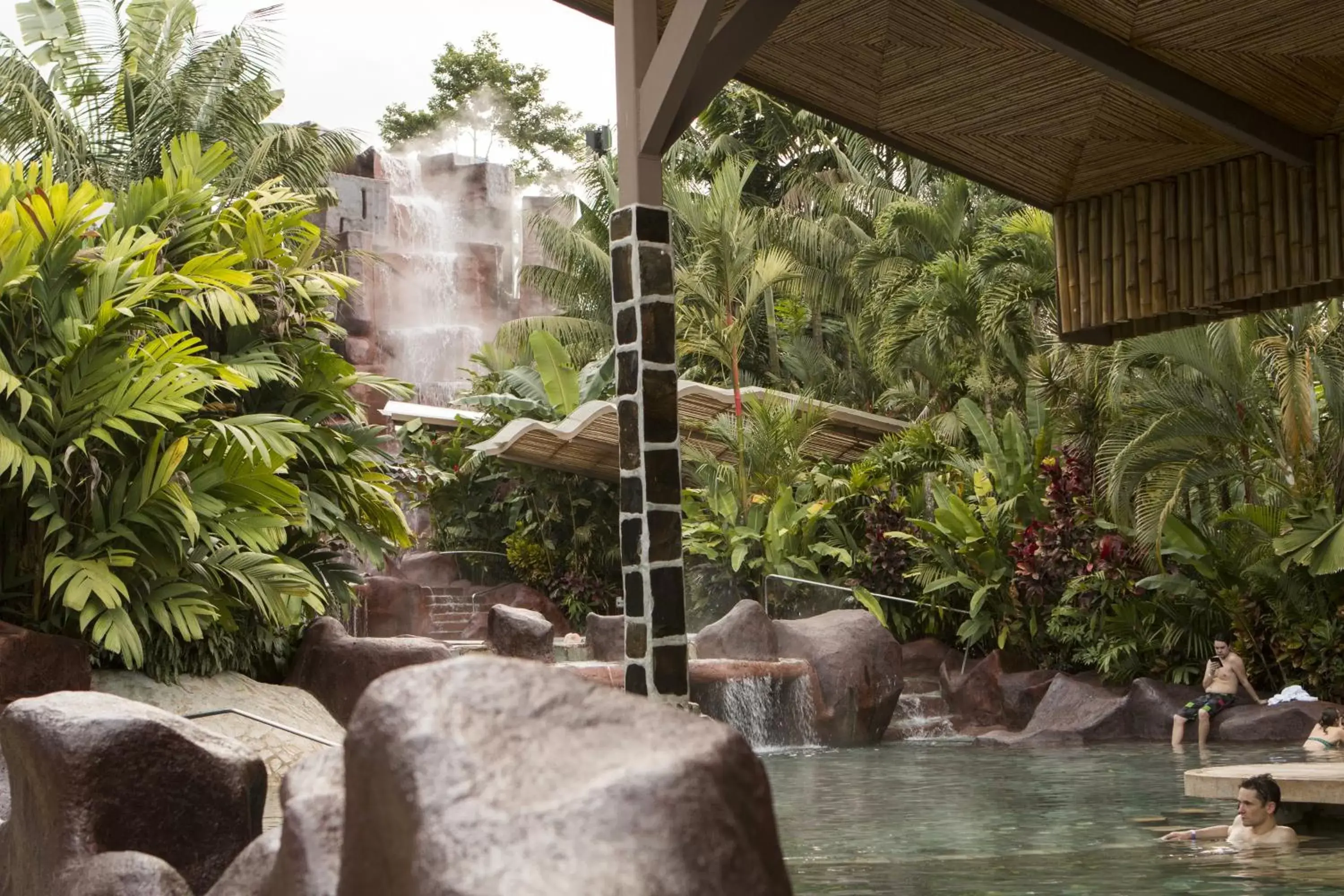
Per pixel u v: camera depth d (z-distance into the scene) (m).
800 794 9.02
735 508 16.94
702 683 12.30
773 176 29.00
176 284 8.91
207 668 9.15
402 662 9.84
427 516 25.98
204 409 9.50
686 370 24.42
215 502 8.85
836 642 13.27
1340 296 7.33
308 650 10.06
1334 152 6.87
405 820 1.69
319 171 22.33
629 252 5.82
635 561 5.84
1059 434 16.00
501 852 1.56
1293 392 11.80
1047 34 6.18
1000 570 15.13
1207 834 6.51
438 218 38.00
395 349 34.25
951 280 17.73
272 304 10.06
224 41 21.55
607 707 1.84
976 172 7.93
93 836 3.60
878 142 7.73
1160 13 6.12
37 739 3.71
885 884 5.49
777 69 7.18
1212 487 14.92
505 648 12.16
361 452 10.92
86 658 8.12
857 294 24.41
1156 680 13.11
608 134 31.62
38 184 9.33
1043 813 7.66
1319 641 12.47
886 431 19.47
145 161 20.52
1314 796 6.79
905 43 6.81
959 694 14.58
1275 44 6.21
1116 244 7.84
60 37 21.61
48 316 8.66
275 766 8.17
